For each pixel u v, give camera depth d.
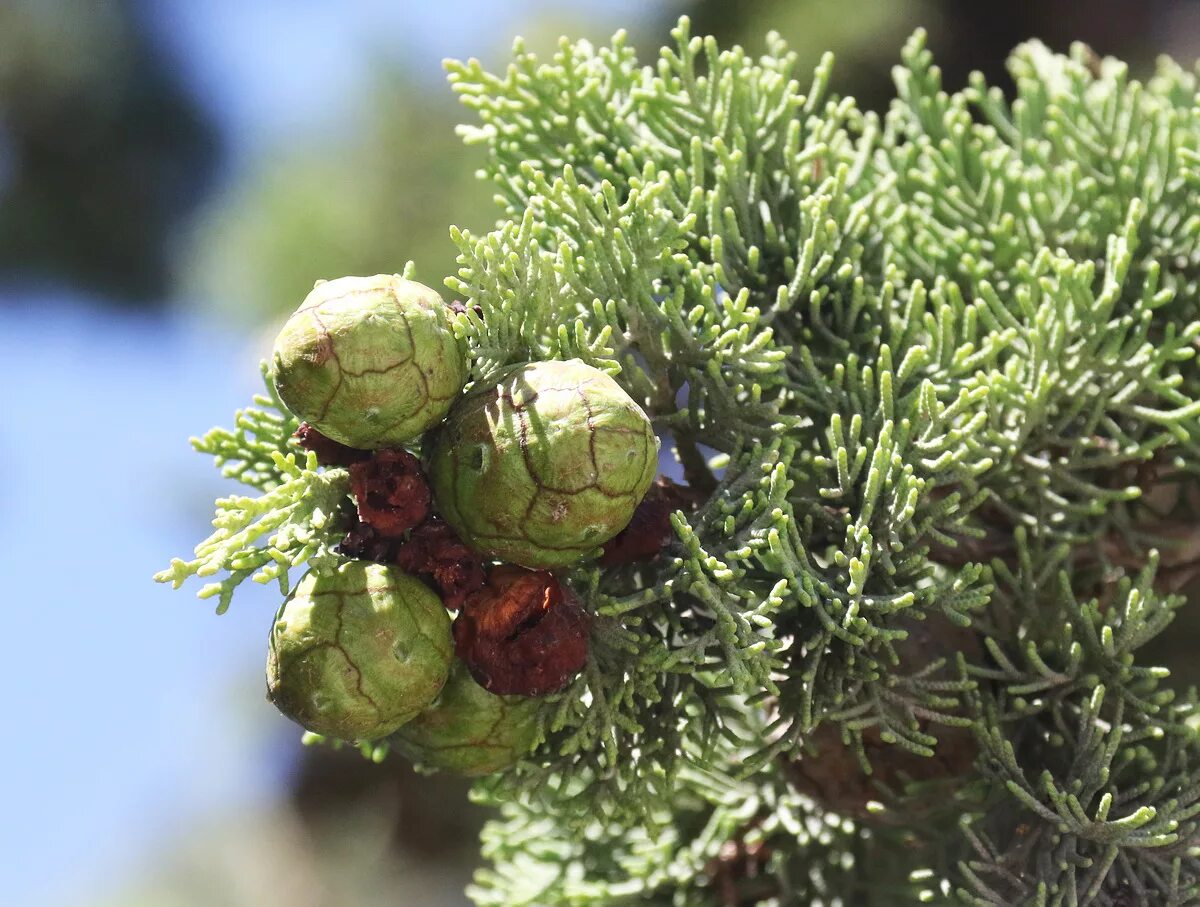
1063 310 0.40
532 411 0.35
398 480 0.36
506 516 0.35
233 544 0.35
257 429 0.40
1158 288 0.42
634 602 0.36
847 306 0.40
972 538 0.41
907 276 0.43
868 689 0.38
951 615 0.37
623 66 0.42
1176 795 0.38
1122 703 0.38
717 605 0.36
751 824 0.43
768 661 0.36
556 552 0.36
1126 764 0.38
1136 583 0.40
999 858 0.38
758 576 0.38
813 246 0.39
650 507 0.37
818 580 0.37
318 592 0.36
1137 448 0.40
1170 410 0.42
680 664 0.37
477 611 0.36
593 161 0.40
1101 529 0.41
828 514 0.38
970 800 0.40
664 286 0.39
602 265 0.38
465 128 0.41
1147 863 0.38
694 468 0.40
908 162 0.44
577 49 0.42
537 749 0.39
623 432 0.35
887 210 0.43
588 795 0.39
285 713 0.36
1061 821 0.38
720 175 0.40
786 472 0.38
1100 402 0.40
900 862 0.42
